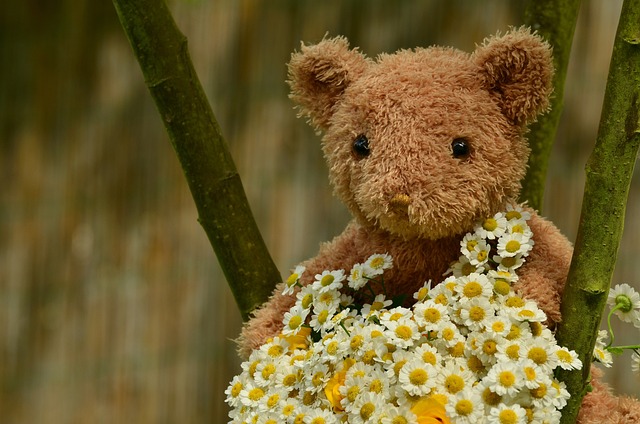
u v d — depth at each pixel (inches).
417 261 48.1
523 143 47.8
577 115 83.0
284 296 49.7
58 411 92.0
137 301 91.3
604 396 47.9
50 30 92.0
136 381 91.3
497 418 44.2
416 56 48.3
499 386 44.4
